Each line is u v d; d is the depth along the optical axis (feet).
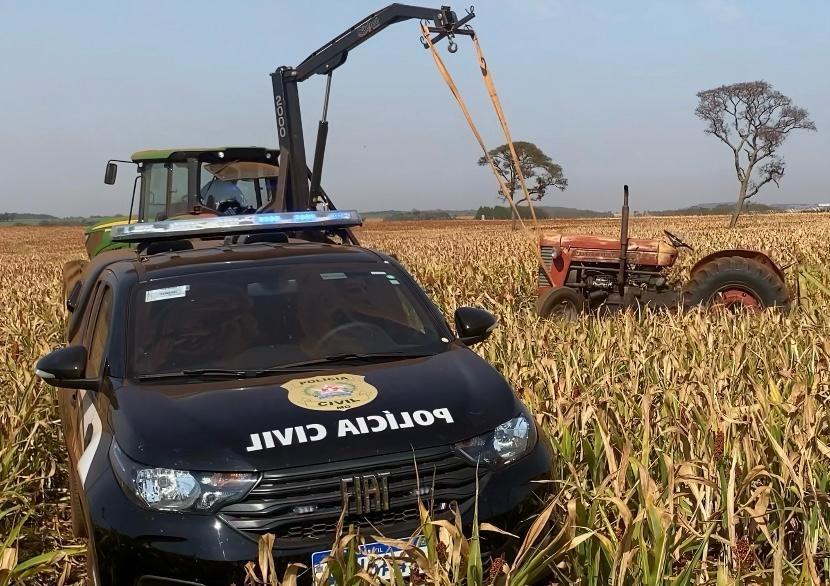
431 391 13.80
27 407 21.44
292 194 35.01
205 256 18.06
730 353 23.07
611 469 14.17
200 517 11.94
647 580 11.65
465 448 12.89
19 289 64.80
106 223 46.85
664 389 19.43
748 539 13.71
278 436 12.51
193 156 40.06
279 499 12.03
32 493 19.67
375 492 12.23
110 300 17.10
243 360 15.20
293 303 16.47
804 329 27.07
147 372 15.01
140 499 12.19
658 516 11.78
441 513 12.55
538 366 21.08
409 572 12.19
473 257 71.56
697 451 15.46
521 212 302.66
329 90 33.35
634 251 37.32
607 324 29.01
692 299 34.76
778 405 16.71
